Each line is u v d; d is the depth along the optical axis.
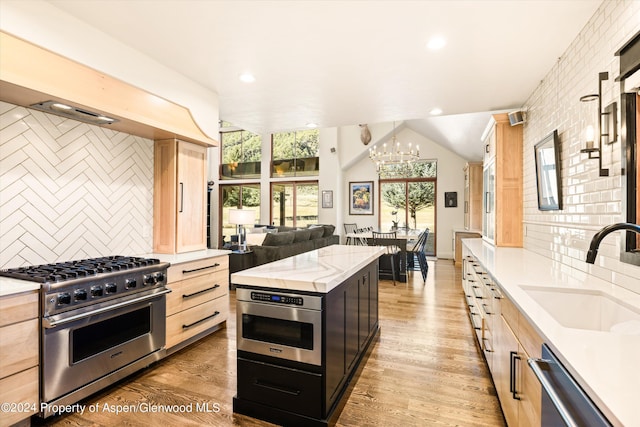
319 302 1.79
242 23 2.17
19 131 2.18
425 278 5.71
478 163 7.20
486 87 3.23
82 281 1.97
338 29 2.23
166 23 2.18
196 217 3.34
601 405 0.69
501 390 1.89
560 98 2.57
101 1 1.94
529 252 3.23
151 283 2.44
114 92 2.36
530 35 2.26
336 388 1.97
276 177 9.61
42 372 1.81
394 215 9.06
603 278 1.86
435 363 2.64
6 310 1.67
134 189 3.01
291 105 3.83
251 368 1.95
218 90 3.36
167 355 2.77
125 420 1.91
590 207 2.05
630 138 1.57
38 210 2.29
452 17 2.07
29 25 1.87
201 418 1.94
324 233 7.39
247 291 1.95
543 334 1.10
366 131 8.11
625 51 1.56
